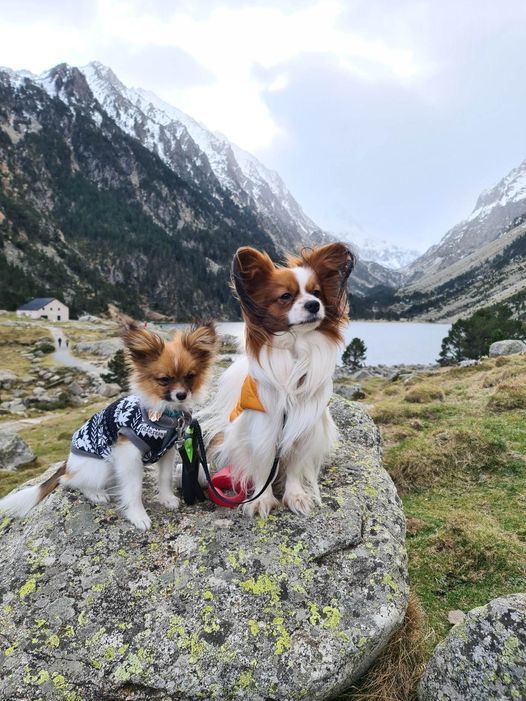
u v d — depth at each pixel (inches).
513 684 17.1
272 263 23.6
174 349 23.9
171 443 24.0
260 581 21.0
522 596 19.2
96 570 21.3
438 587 31.0
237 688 18.1
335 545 22.8
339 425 36.2
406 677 21.5
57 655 18.7
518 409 64.0
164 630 19.3
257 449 24.0
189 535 23.0
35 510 25.5
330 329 24.2
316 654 19.0
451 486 45.2
